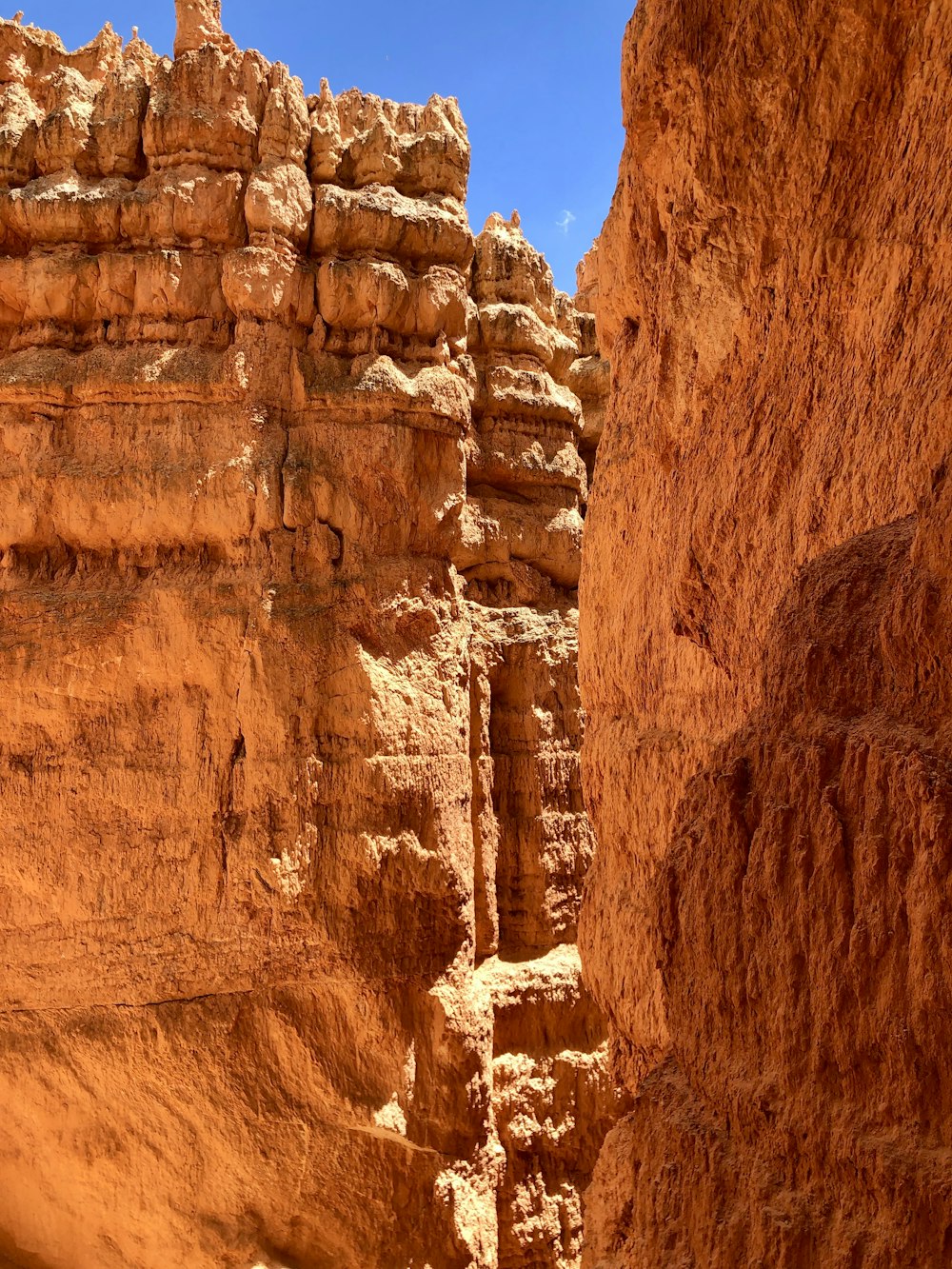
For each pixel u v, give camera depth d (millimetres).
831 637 3064
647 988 5590
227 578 9891
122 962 9695
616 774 6293
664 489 5785
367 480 10156
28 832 9859
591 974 6555
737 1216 2848
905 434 3334
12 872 9852
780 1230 2619
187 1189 9453
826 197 4297
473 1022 10242
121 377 9977
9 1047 9781
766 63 4492
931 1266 2266
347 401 10180
